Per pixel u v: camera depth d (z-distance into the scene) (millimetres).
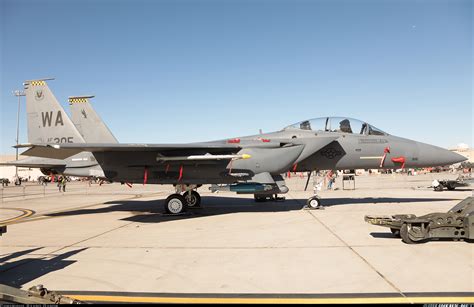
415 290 4324
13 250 6957
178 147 10977
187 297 4266
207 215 11664
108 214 12867
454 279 4691
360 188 25391
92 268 5598
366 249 6426
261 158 11578
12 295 3619
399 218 7109
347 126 12617
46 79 13641
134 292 4484
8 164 13086
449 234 6699
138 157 11672
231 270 5336
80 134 14023
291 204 14523
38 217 12586
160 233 8578
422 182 34344
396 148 12352
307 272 5133
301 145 11859
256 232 8344
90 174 12727
